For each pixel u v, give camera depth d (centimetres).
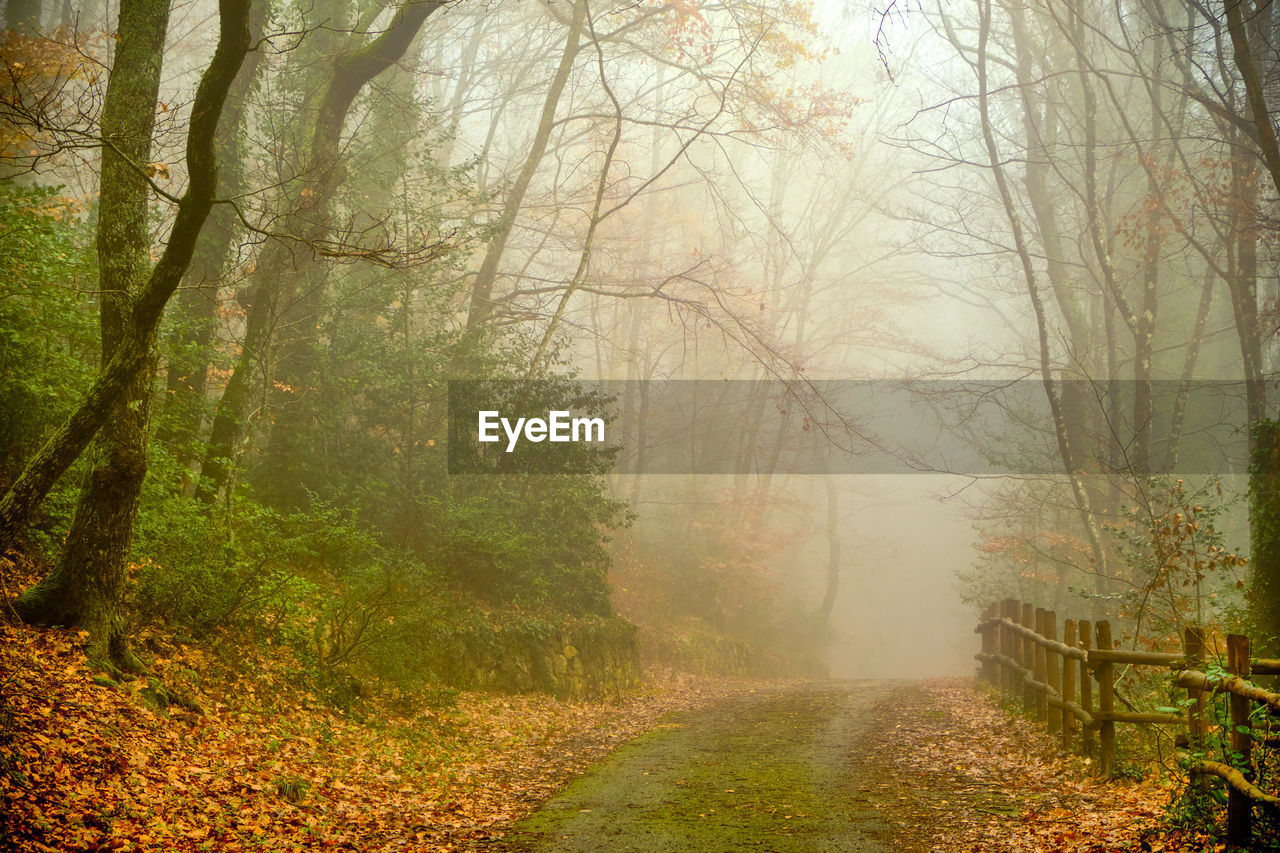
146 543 990
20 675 705
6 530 745
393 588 1182
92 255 1102
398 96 1778
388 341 1723
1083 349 2325
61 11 2205
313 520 1341
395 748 977
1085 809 711
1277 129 1567
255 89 1589
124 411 851
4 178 862
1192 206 1805
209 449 1359
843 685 2303
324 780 805
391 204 1898
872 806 777
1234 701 543
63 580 817
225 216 1530
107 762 651
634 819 752
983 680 1734
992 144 1847
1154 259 1916
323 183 1477
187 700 828
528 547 1717
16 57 972
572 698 1606
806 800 807
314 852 636
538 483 1839
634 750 1118
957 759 985
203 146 707
